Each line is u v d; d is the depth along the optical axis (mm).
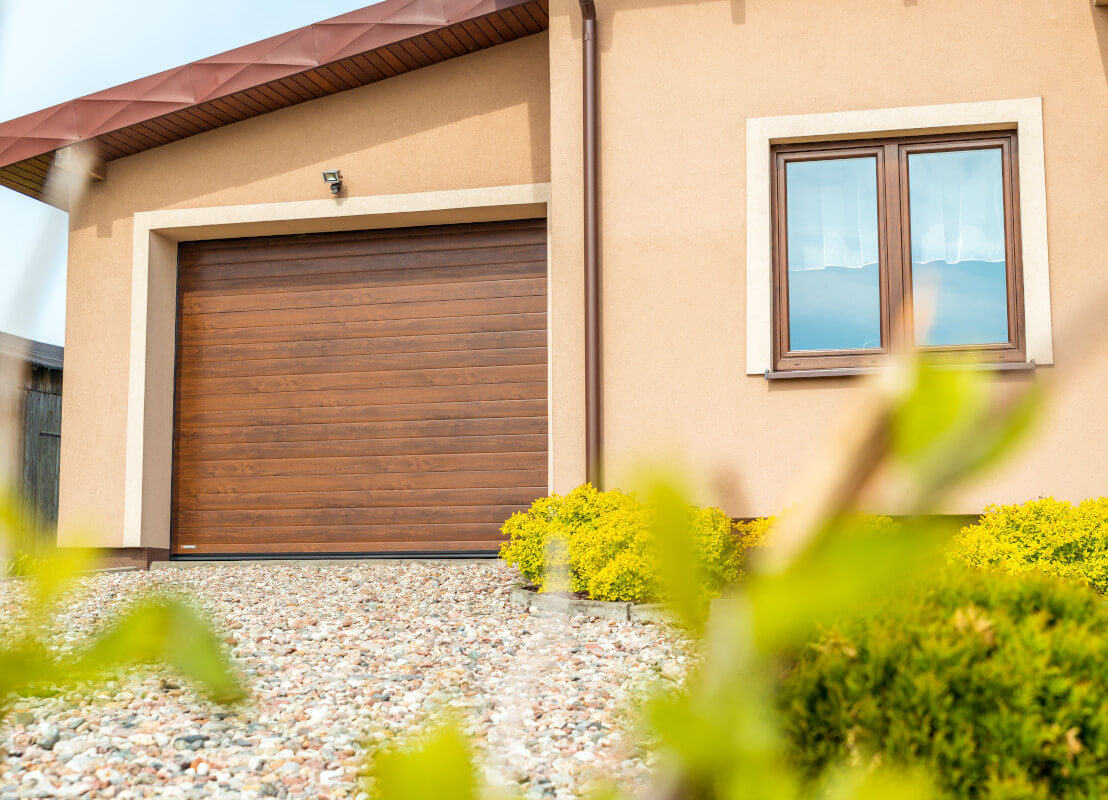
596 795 325
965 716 1703
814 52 6949
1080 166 6566
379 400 9445
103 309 9578
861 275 6938
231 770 3209
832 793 416
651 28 7145
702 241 6988
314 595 6891
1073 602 1936
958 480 206
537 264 9258
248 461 9648
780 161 7070
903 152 6918
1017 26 6703
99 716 3707
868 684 1665
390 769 303
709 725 301
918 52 6820
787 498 245
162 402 9656
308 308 9656
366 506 9391
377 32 8367
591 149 7066
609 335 7027
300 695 4121
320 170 9227
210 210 9422
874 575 228
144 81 8867
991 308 6754
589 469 6855
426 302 9422
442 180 8977
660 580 268
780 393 6812
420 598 6680
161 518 9578
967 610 1821
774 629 256
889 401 211
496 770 311
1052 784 1712
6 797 2947
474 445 9250
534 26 8594
